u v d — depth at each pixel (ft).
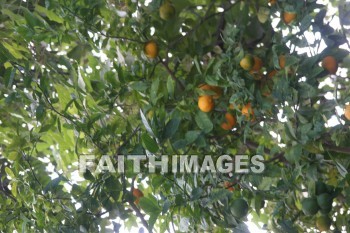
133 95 9.18
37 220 9.61
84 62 11.31
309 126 7.48
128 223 11.10
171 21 9.48
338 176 8.39
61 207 9.44
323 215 8.53
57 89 9.97
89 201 9.06
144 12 9.34
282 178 7.95
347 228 9.29
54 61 11.18
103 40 9.27
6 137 11.82
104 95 9.09
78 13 9.07
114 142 9.16
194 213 8.26
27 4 10.48
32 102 9.38
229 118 8.73
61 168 11.50
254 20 9.46
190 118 8.55
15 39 10.36
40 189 9.63
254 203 8.50
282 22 8.54
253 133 8.98
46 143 11.72
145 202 8.43
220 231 9.46
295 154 7.53
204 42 9.84
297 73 7.88
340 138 7.93
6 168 10.45
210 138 8.77
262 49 9.00
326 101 7.79
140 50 9.34
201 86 8.70
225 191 8.00
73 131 10.11
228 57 8.34
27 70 9.51
